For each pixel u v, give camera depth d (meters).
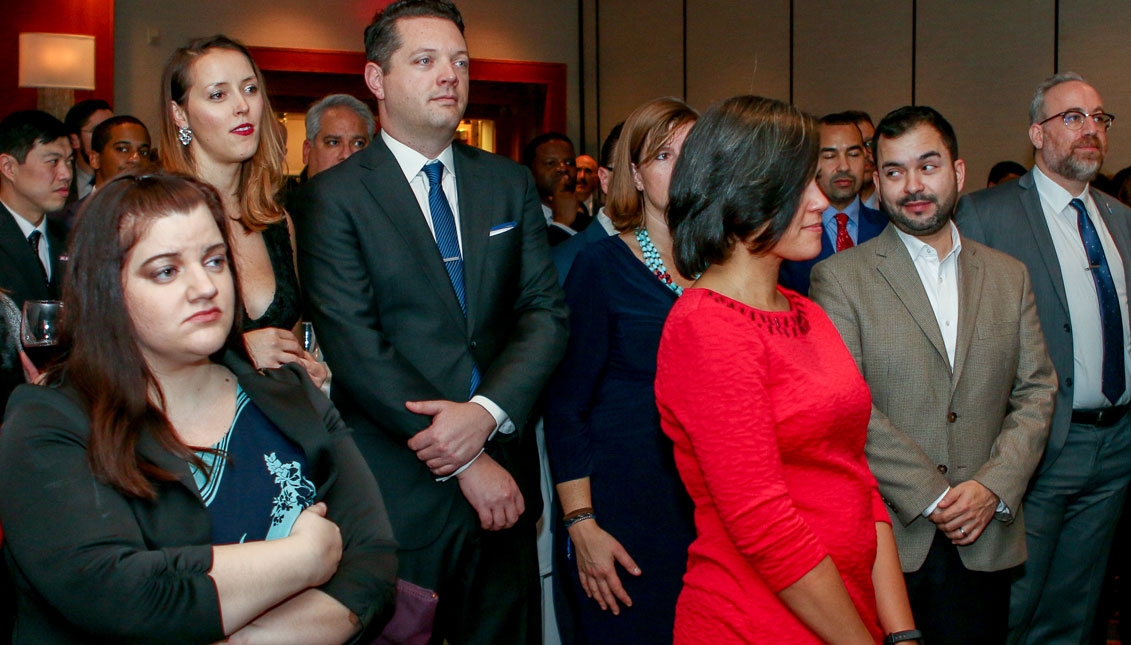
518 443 2.09
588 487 2.13
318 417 1.35
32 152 3.13
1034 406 2.26
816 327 1.49
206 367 1.29
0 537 1.64
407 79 2.07
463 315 2.10
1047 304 2.78
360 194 2.07
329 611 1.24
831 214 3.43
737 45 6.98
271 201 2.19
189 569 1.12
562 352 2.10
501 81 8.12
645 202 2.25
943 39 5.62
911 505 2.10
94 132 4.34
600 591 2.07
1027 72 5.16
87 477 1.12
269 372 1.42
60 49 5.93
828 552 1.38
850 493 1.41
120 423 1.15
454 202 2.18
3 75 6.87
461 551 2.02
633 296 2.14
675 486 2.05
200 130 2.08
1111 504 2.82
